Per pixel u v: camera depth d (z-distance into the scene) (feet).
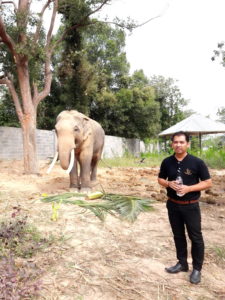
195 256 11.84
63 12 46.34
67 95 71.56
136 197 23.27
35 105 41.52
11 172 40.14
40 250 13.61
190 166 11.25
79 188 27.48
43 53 39.37
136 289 11.17
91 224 17.24
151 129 107.04
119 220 18.33
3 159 50.47
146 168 58.18
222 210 21.98
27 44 38.09
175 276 12.26
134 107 100.89
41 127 91.66
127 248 14.60
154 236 16.26
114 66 110.93
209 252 14.44
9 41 38.63
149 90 105.81
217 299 10.82
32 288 10.35
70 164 23.57
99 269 12.44
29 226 15.83
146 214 19.92
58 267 12.32
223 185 34.83
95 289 11.02
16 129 53.67
